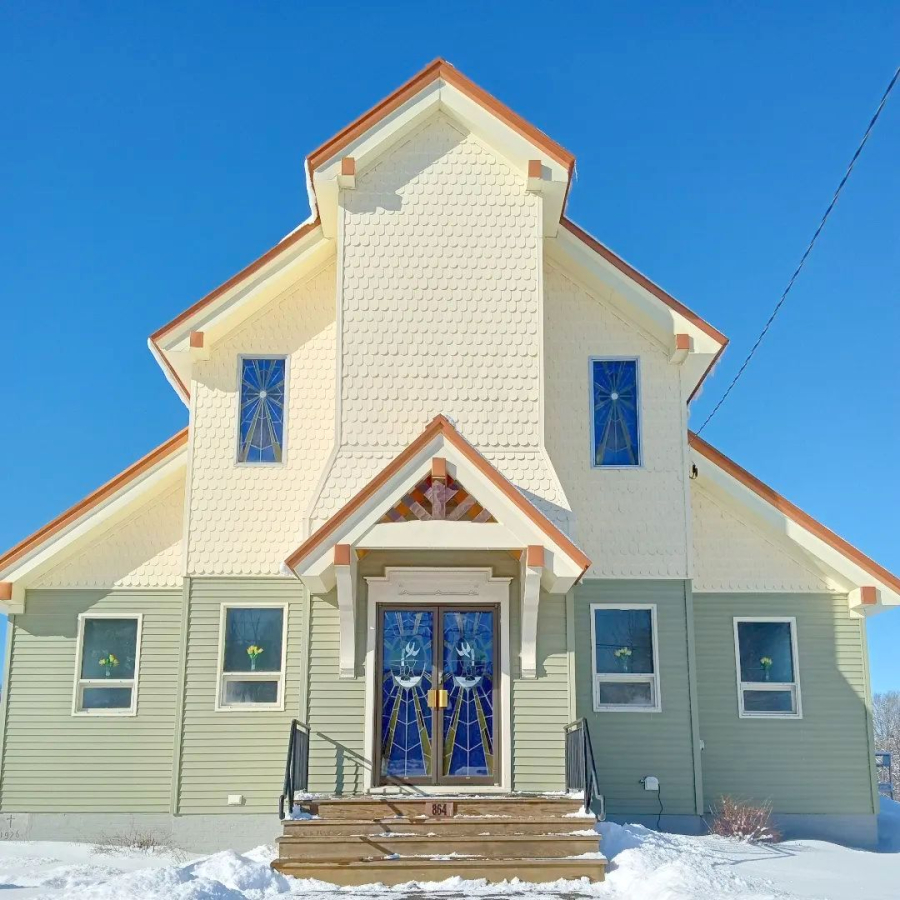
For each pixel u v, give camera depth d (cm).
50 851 1581
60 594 1755
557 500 1591
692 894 1148
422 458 1470
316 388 1753
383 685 1559
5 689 1723
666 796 1647
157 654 1734
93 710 1719
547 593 1577
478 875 1259
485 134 1714
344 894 1191
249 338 1769
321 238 1761
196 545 1692
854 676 1764
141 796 1684
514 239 1695
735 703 1750
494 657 1566
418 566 1575
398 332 1656
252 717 1636
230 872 1227
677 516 1736
